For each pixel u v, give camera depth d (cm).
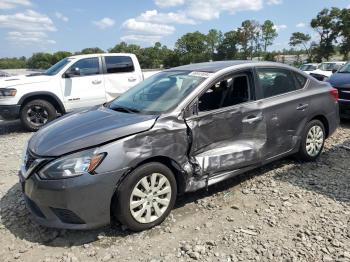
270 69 512
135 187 370
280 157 514
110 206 370
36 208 374
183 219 409
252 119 464
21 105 896
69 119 443
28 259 345
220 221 404
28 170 366
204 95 432
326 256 336
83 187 345
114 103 489
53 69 989
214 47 6869
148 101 448
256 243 360
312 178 513
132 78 1031
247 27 6538
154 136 382
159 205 394
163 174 389
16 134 890
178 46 6762
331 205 432
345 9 4944
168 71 523
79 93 961
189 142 409
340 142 689
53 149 361
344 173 530
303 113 532
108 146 358
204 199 455
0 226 404
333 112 587
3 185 525
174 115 405
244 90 475
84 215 351
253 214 417
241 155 453
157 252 350
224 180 470
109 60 1007
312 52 5322
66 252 353
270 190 477
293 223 395
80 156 351
